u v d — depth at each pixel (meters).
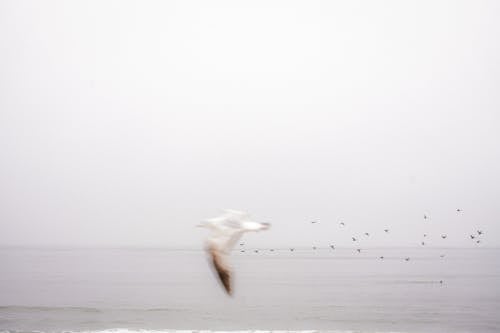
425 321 39.97
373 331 36.12
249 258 174.62
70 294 59.03
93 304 50.28
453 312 44.06
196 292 61.25
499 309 45.50
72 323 38.97
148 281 76.62
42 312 43.91
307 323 39.44
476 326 37.84
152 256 186.50
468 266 115.38
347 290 62.41
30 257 164.38
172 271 102.19
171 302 51.78
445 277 81.06
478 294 57.31
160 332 35.56
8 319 40.59
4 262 130.38
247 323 39.47
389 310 45.41
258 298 55.12
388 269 105.19
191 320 40.62
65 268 107.88
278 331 36.09
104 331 35.97
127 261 144.62
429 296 55.81
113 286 68.56
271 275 89.44
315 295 57.50
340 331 36.34
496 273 90.06
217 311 45.44
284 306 48.31
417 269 103.94
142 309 46.41
